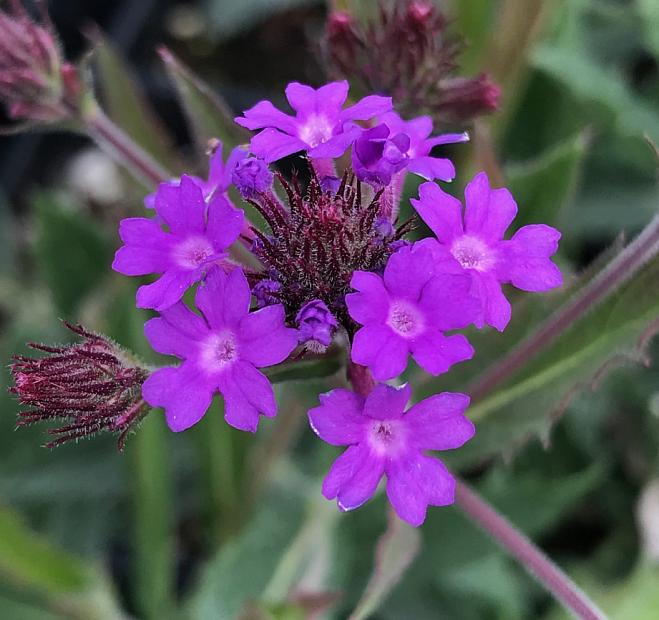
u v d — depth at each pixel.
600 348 0.09
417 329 0.06
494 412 0.09
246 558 0.11
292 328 0.07
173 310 0.06
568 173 0.10
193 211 0.07
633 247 0.08
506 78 0.11
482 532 0.11
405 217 0.11
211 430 0.11
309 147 0.07
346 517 0.12
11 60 0.09
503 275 0.07
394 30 0.09
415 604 0.12
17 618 0.11
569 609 0.08
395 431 0.06
